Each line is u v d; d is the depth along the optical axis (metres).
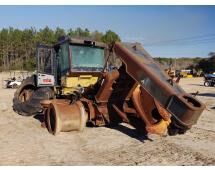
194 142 4.15
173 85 3.67
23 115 6.27
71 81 5.55
